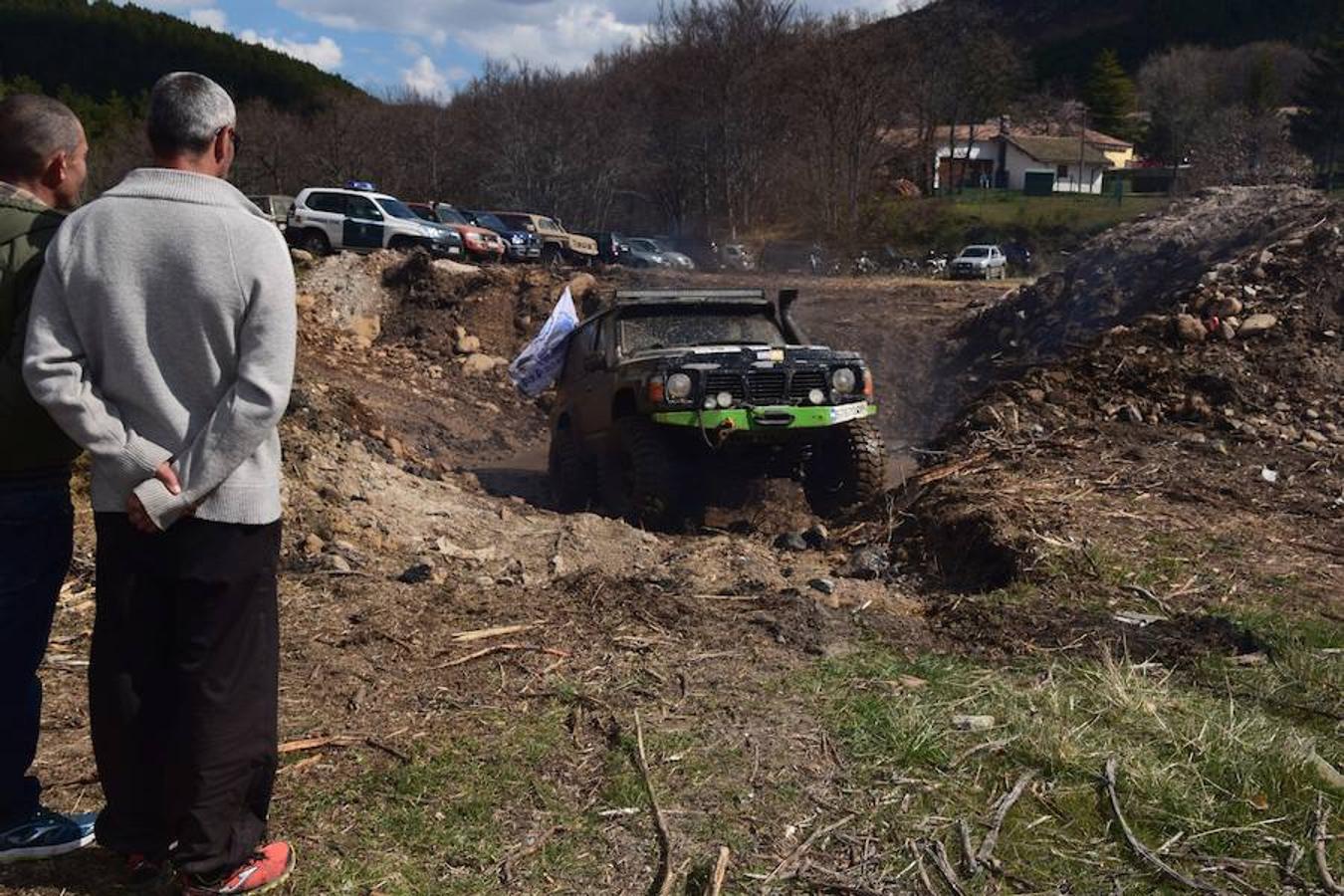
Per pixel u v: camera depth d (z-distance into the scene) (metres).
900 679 4.52
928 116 70.44
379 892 3.08
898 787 3.66
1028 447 8.79
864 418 8.98
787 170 56.69
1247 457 8.61
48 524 3.05
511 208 57.12
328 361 16.70
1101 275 14.78
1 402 2.87
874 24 63.31
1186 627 5.19
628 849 3.32
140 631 2.88
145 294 2.72
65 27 110.06
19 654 3.05
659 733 3.99
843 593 6.06
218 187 2.80
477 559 6.59
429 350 18.61
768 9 57.50
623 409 9.22
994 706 4.23
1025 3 156.00
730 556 6.97
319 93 99.69
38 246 2.91
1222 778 3.72
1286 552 6.42
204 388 2.78
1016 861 3.30
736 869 3.23
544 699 4.30
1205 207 15.15
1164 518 7.01
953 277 39.28
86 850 3.25
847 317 18.98
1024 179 78.25
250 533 2.84
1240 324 11.02
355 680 4.42
